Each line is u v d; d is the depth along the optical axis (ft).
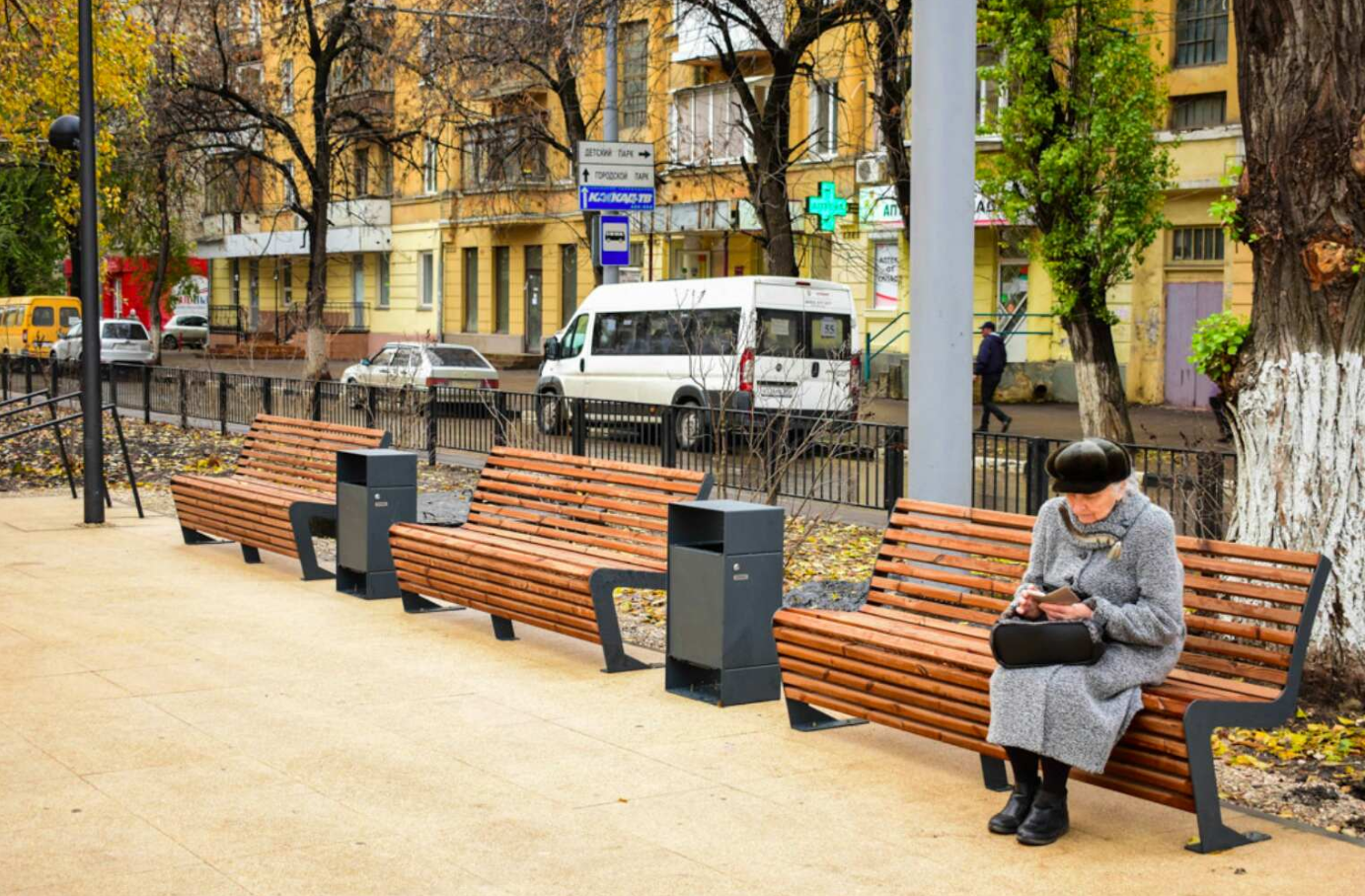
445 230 162.91
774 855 15.89
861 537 41.63
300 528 32.96
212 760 19.12
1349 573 22.62
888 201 104.37
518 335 154.61
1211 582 17.40
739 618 22.47
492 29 89.25
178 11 107.86
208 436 74.90
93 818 16.76
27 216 147.84
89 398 41.50
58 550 37.14
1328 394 22.95
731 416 44.57
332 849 15.85
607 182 63.16
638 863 15.55
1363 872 15.44
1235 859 15.84
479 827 16.65
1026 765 16.81
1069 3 60.49
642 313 77.87
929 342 23.27
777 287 71.26
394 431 64.34
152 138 112.88
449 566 27.78
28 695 22.40
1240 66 23.90
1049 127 62.08
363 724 21.01
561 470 28.35
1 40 64.34
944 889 14.90
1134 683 16.24
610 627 24.41
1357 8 22.30
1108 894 14.79
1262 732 21.94
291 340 181.16
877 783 18.63
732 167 117.29
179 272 171.42
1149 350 95.61
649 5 79.51
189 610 29.45
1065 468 16.83
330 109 122.21
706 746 20.18
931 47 22.93
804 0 71.72
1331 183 22.65
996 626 16.52
